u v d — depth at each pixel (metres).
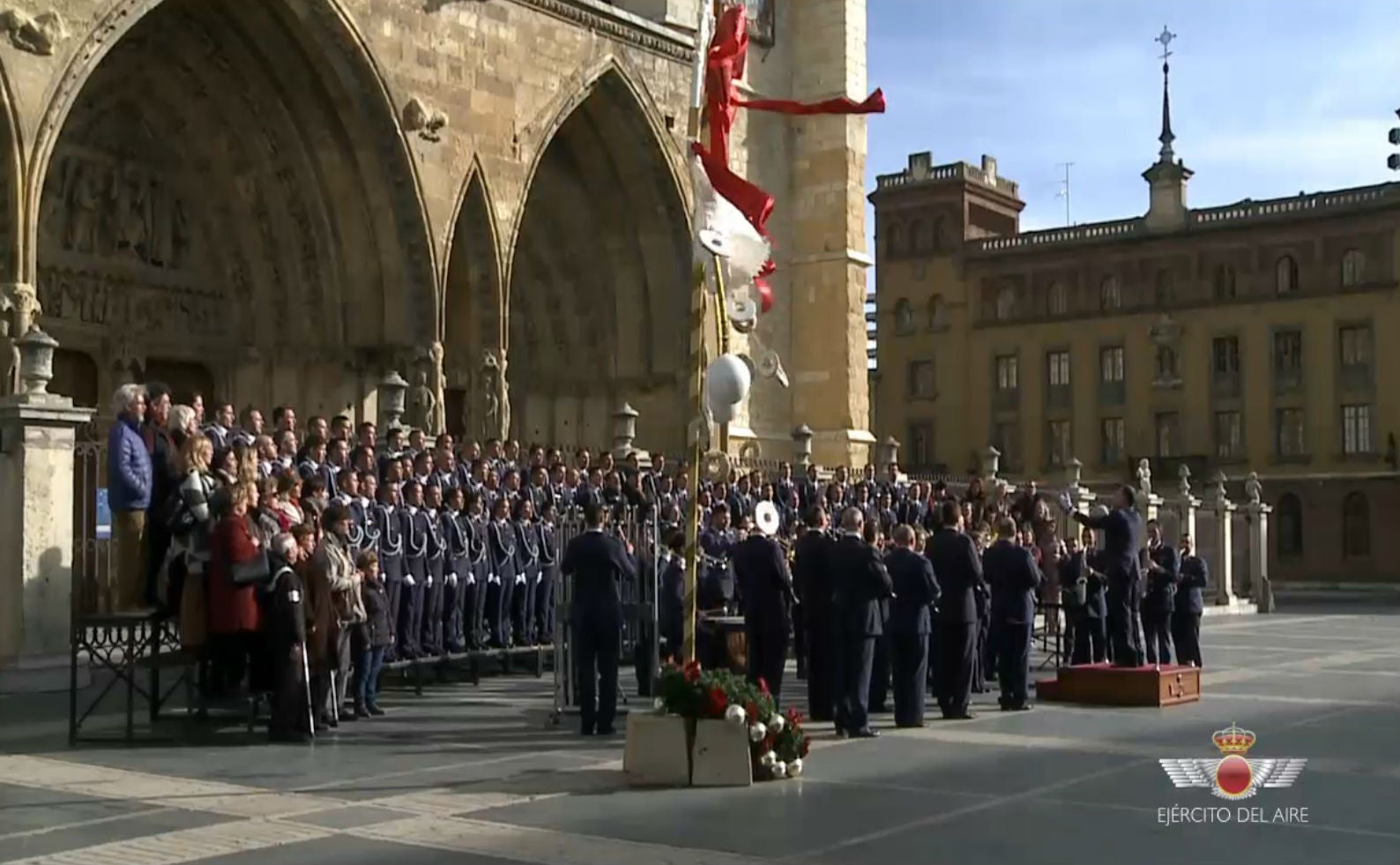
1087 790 13.15
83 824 11.66
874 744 16.03
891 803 12.48
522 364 39.25
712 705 13.47
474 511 22.42
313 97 30.94
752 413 41.97
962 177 80.94
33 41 24.53
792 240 43.38
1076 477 40.19
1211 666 26.16
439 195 31.80
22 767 14.38
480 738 16.50
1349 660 27.58
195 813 12.09
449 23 32.09
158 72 29.95
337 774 14.02
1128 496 23.84
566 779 13.70
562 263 39.59
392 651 20.41
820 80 43.09
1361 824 11.70
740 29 16.73
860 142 43.38
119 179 30.09
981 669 22.25
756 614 17.84
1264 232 72.50
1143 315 75.62
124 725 17.08
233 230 32.12
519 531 23.64
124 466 16.38
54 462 19.36
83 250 29.38
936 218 82.06
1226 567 48.12
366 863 10.26
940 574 18.41
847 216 42.72
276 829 11.44
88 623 15.79
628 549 18.95
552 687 21.88
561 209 39.25
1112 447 76.75
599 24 35.81
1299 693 21.27
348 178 31.48
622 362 39.38
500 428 32.91
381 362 32.03
